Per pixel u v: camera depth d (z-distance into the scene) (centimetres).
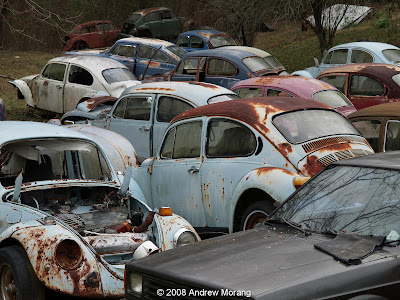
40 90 1833
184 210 792
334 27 2845
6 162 733
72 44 3331
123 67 1808
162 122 1130
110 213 696
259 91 1348
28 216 601
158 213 634
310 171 677
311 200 480
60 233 542
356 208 441
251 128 728
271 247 420
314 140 711
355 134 764
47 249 529
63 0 3900
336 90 1322
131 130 1177
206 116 781
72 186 698
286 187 659
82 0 3966
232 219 724
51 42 3828
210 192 756
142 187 859
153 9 3394
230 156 743
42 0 3794
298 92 1277
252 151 723
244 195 721
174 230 594
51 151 753
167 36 3409
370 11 3019
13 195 642
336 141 723
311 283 355
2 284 564
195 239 597
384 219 418
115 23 4097
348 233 422
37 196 710
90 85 1723
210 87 1158
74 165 780
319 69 2019
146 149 1152
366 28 3162
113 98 1445
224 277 377
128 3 4153
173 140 820
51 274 518
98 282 526
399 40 2827
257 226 486
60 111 1781
